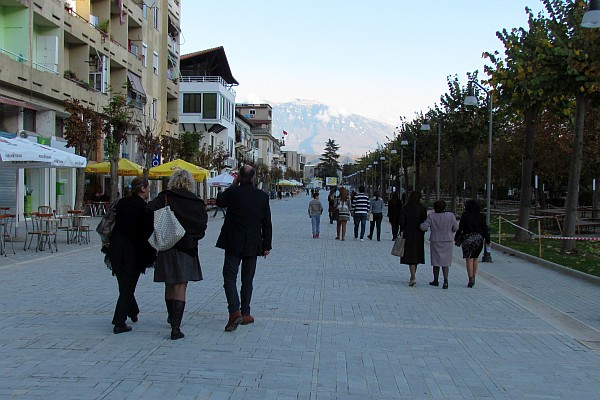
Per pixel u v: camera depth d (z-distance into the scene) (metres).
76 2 31.08
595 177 36.56
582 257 18.08
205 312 8.84
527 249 20.36
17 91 24.30
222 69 65.94
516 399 5.50
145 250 7.54
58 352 6.45
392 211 23.08
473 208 12.56
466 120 32.41
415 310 9.70
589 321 9.24
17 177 25.53
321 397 5.36
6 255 15.37
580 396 5.63
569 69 16.39
